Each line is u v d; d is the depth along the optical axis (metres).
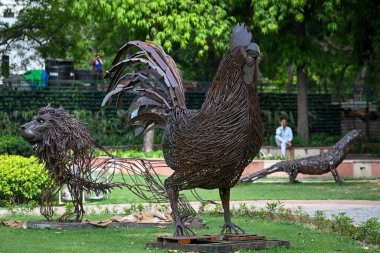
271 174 23.84
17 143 22.67
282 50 28.86
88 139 12.96
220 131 9.95
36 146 12.73
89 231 12.54
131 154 25.39
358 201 17.84
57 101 29.89
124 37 31.34
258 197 18.59
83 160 12.95
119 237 11.83
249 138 10.02
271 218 14.35
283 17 26.50
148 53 11.86
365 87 35.56
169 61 11.55
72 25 31.98
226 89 9.96
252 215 14.61
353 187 21.14
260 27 26.72
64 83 30.67
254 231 12.62
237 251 10.26
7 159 16.81
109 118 30.27
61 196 16.30
